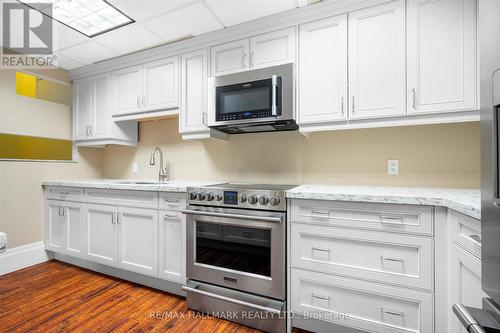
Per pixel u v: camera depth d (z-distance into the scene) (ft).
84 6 5.98
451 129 5.65
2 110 7.80
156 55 7.74
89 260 7.51
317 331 5.13
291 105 5.81
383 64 5.22
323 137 6.85
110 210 7.17
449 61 4.72
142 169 9.48
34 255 8.30
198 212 5.67
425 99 4.89
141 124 9.53
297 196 4.85
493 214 2.10
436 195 4.22
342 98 5.56
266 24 6.24
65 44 7.60
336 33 5.62
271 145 7.44
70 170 9.34
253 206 5.24
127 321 5.35
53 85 9.13
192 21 6.44
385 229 4.28
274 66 5.96
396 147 6.12
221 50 6.80
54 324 5.20
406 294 4.15
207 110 6.82
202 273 5.75
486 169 2.19
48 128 8.92
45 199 8.61
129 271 7.21
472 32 4.57
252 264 5.30
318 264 4.77
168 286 6.64
